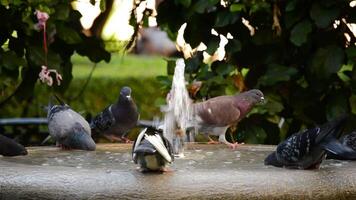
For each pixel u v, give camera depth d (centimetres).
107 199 630
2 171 660
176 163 778
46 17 999
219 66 1075
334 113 1046
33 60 1049
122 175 647
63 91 1123
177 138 830
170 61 1105
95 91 1719
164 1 1082
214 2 1030
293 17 1020
